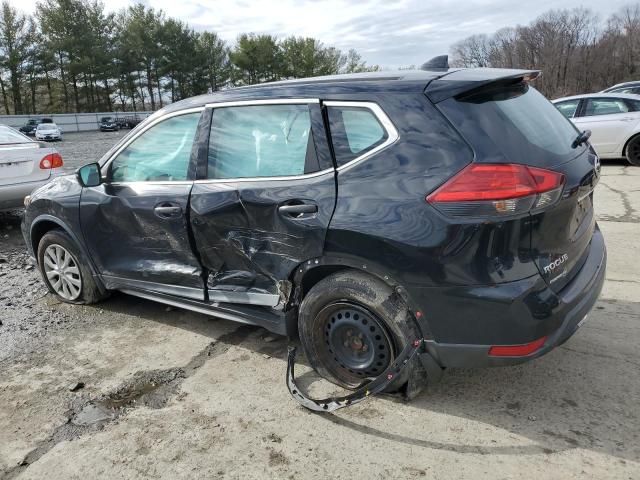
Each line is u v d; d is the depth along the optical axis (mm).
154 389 3156
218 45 75875
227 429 2736
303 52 77125
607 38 80062
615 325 3564
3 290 4918
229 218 3094
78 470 2512
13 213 8414
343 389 2979
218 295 3336
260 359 3434
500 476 2297
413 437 2580
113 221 3760
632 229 5836
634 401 2746
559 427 2584
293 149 2902
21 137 7297
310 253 2766
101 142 31500
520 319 2336
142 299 4531
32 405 3053
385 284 2609
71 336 3898
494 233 2297
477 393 2898
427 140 2467
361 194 2586
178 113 3477
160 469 2484
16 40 57562
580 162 2699
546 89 82375
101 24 62625
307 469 2420
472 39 93000
